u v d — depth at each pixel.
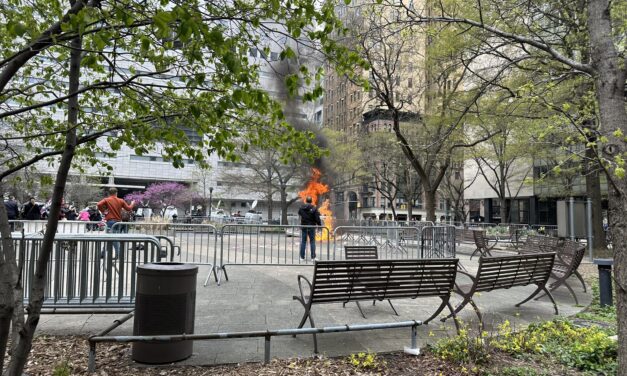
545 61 8.55
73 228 12.28
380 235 14.18
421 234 12.62
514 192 42.25
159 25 2.12
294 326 5.44
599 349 4.41
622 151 3.20
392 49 15.36
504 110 10.70
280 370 3.96
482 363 4.15
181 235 9.67
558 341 4.92
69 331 5.19
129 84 3.06
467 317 6.15
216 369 3.99
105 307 5.35
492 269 5.63
